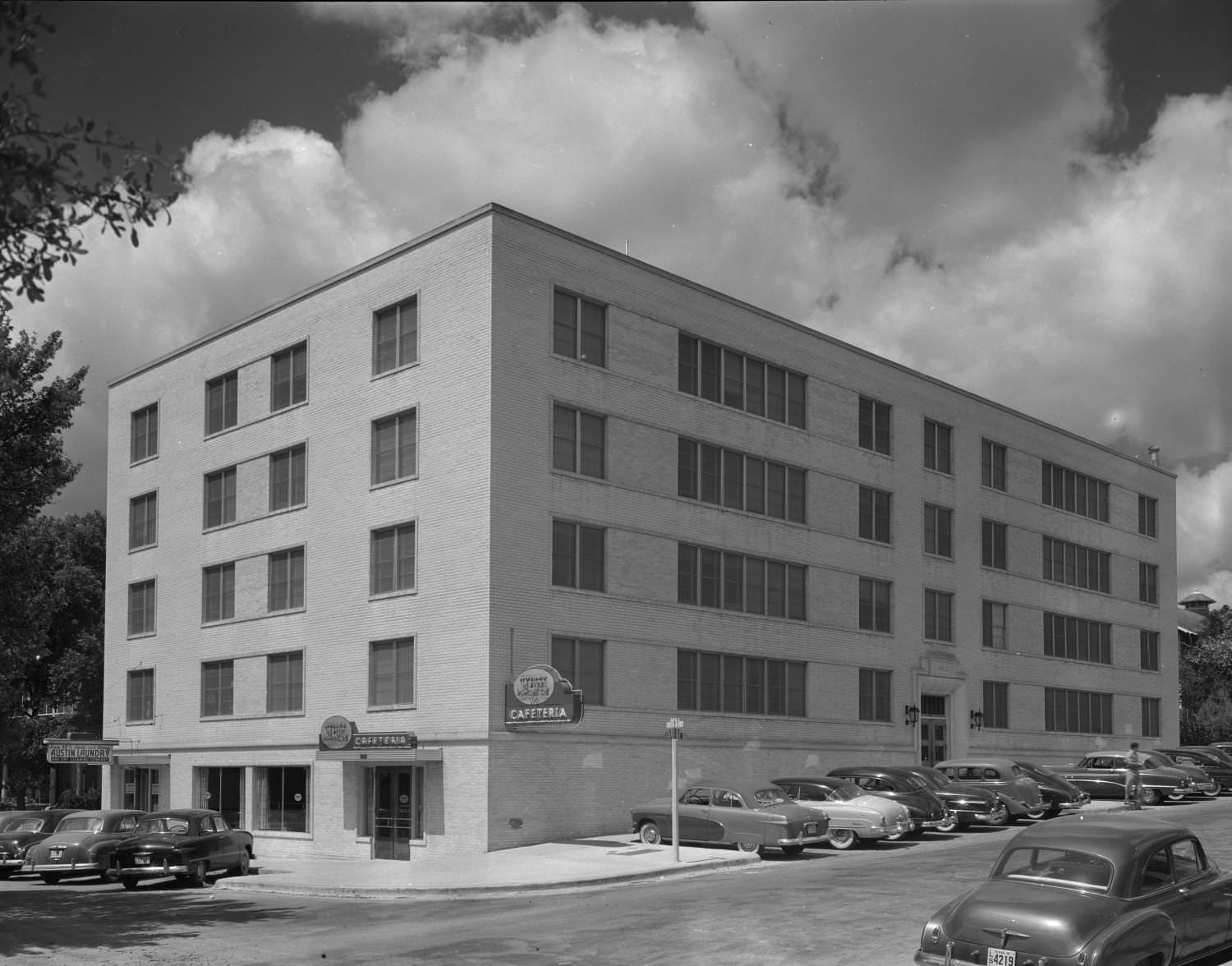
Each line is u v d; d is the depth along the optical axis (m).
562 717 30.73
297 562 38.69
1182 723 71.69
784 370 41.72
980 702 47.81
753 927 16.73
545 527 33.78
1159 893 12.00
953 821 31.50
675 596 36.97
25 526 30.59
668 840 29.75
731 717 38.03
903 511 45.53
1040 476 52.78
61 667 58.53
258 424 40.66
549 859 28.56
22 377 27.66
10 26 7.86
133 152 8.20
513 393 33.41
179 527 43.66
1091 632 54.91
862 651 43.03
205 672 41.88
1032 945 11.20
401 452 35.59
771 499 40.66
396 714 34.41
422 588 34.19
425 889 23.95
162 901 24.14
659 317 37.62
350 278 37.75
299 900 23.80
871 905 18.23
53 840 29.41
